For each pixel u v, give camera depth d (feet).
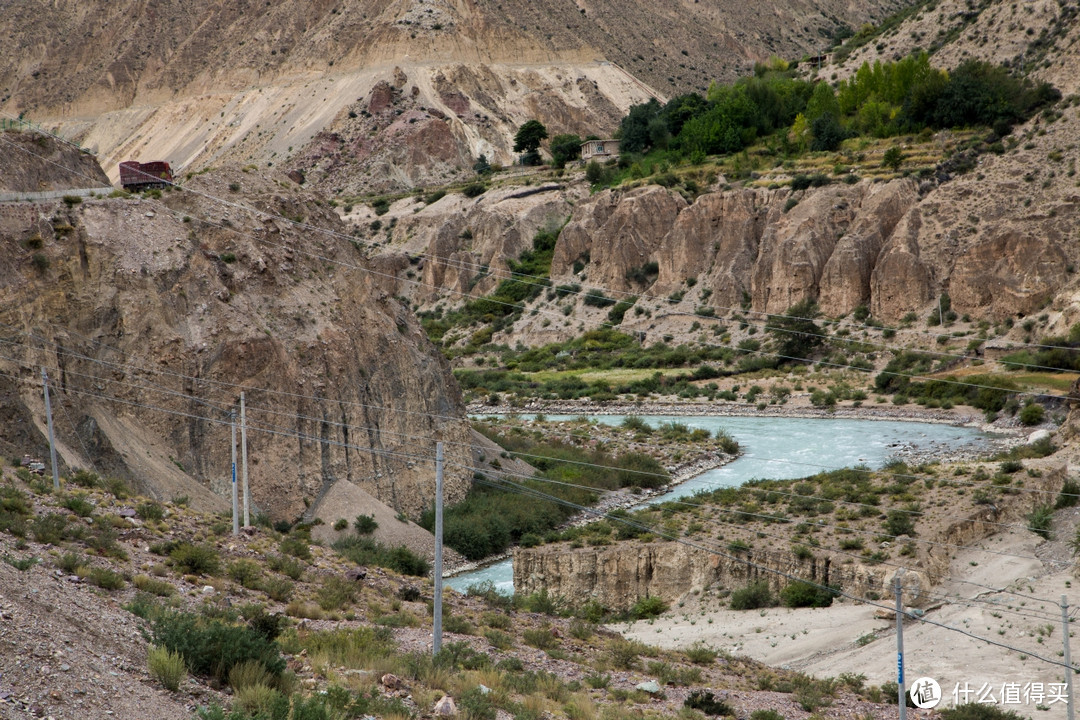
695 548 147.84
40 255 153.48
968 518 148.15
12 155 169.37
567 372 426.10
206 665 65.00
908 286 390.83
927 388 327.06
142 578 89.25
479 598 131.03
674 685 97.91
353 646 81.15
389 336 199.00
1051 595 127.34
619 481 237.04
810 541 146.51
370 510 168.86
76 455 136.15
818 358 385.70
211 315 167.12
